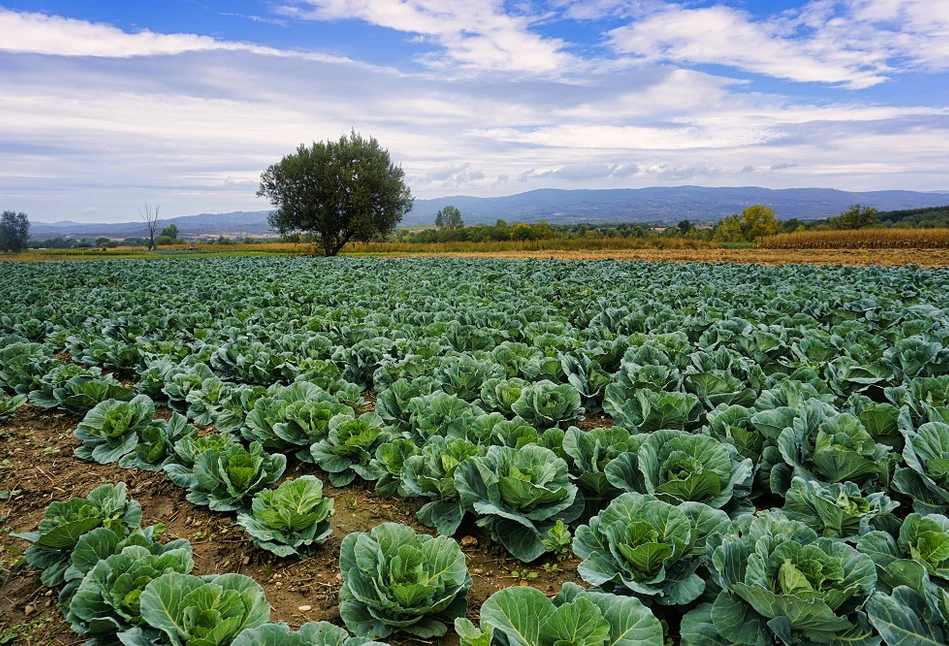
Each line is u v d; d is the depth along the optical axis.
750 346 8.59
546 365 7.42
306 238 79.00
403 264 30.58
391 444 5.18
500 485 4.15
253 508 4.36
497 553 4.34
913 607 2.73
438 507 4.60
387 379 7.58
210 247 85.19
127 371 9.77
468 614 3.65
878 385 6.49
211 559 4.41
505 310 13.02
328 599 3.89
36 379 7.51
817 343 8.09
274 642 2.69
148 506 5.25
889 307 12.37
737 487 4.25
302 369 8.02
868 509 3.68
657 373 6.68
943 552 3.08
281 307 13.96
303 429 5.80
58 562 3.99
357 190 59.00
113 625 3.18
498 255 49.94
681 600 3.13
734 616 2.81
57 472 5.91
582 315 12.05
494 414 5.34
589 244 59.91
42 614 3.77
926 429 4.25
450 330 9.75
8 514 5.11
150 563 3.40
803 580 2.70
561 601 2.85
